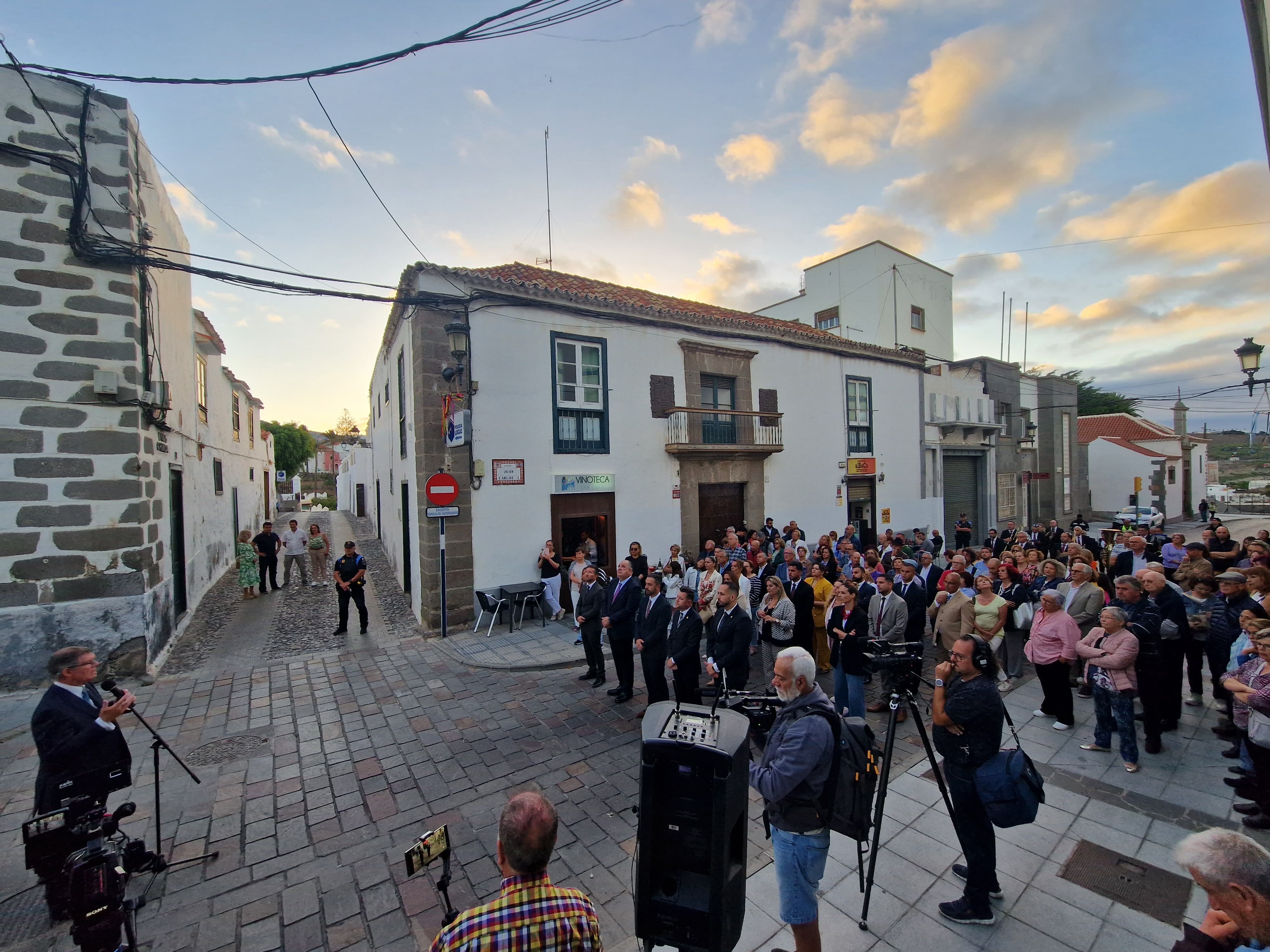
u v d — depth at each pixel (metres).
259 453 22.55
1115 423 34.66
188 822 4.27
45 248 6.75
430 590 9.03
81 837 3.03
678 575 10.03
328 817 4.33
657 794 2.43
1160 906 3.27
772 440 13.55
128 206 7.18
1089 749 5.19
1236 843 1.81
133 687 6.91
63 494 6.72
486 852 3.94
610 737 5.66
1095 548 12.19
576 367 10.52
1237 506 39.50
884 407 16.52
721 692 3.45
